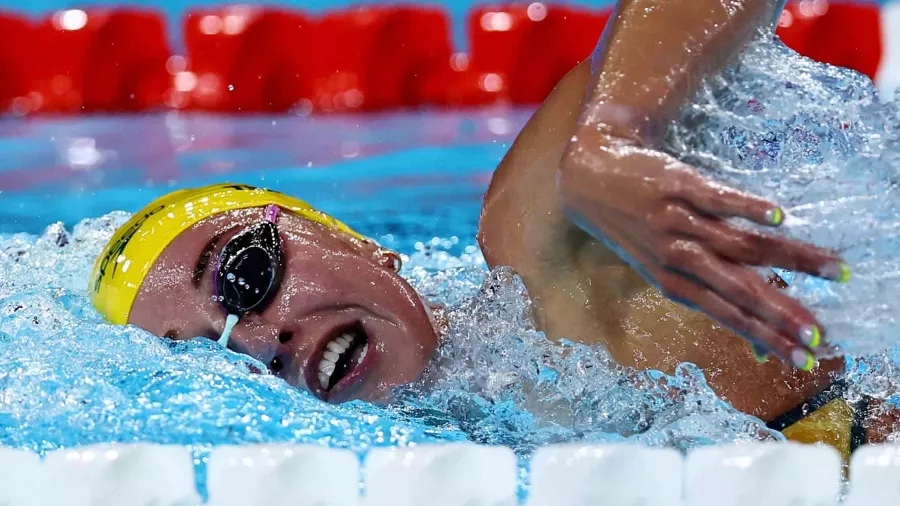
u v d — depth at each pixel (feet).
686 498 12.07
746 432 14.53
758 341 11.18
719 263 11.15
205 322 16.80
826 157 14.10
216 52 51.16
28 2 52.80
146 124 47.50
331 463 11.87
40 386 15.30
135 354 16.30
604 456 11.93
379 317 16.80
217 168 40.19
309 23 52.34
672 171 11.39
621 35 13.11
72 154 42.19
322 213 18.69
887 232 11.88
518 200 15.90
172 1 53.67
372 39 52.06
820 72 14.23
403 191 36.99
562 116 15.25
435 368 16.85
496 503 11.95
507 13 52.95
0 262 23.63
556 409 15.76
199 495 12.21
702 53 13.01
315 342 16.70
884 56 48.73
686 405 14.94
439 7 53.52
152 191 37.06
